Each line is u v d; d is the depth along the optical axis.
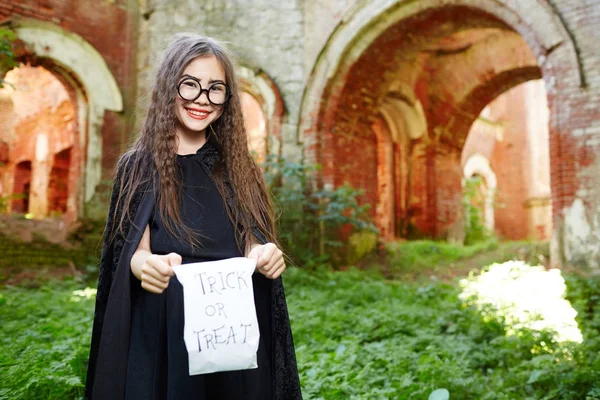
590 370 3.59
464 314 5.65
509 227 22.17
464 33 13.72
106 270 1.80
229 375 1.70
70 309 6.01
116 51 11.12
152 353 1.67
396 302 6.71
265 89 11.16
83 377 3.27
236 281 1.64
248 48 11.37
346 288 8.09
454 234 14.94
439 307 6.38
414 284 8.57
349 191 10.32
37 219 10.12
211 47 1.89
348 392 3.27
